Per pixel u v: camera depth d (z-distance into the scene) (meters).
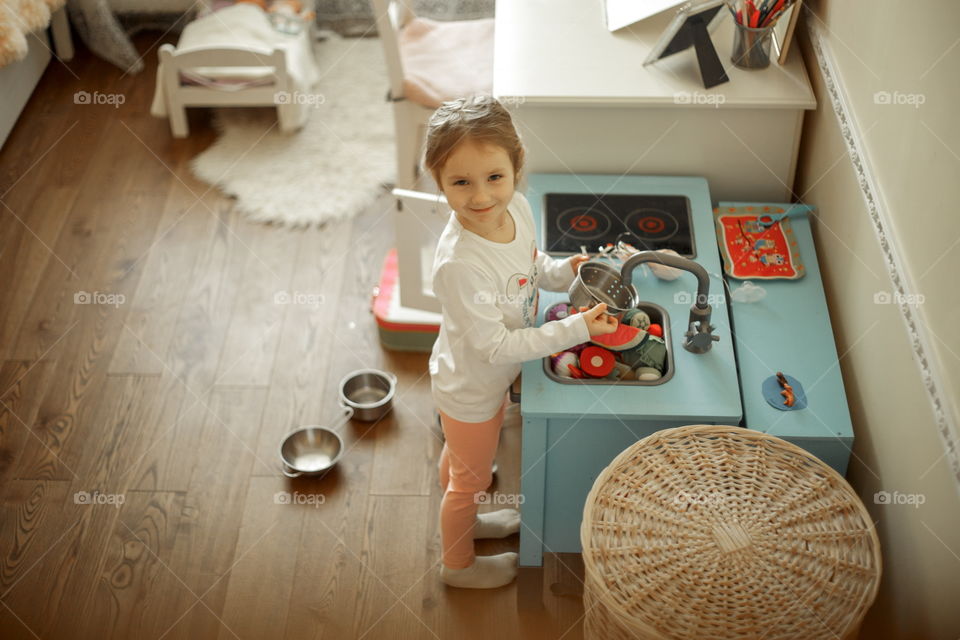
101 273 2.82
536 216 2.18
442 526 2.01
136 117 3.40
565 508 1.96
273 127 3.35
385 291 2.64
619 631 1.58
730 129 2.24
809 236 2.16
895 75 1.72
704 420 1.77
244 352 2.60
